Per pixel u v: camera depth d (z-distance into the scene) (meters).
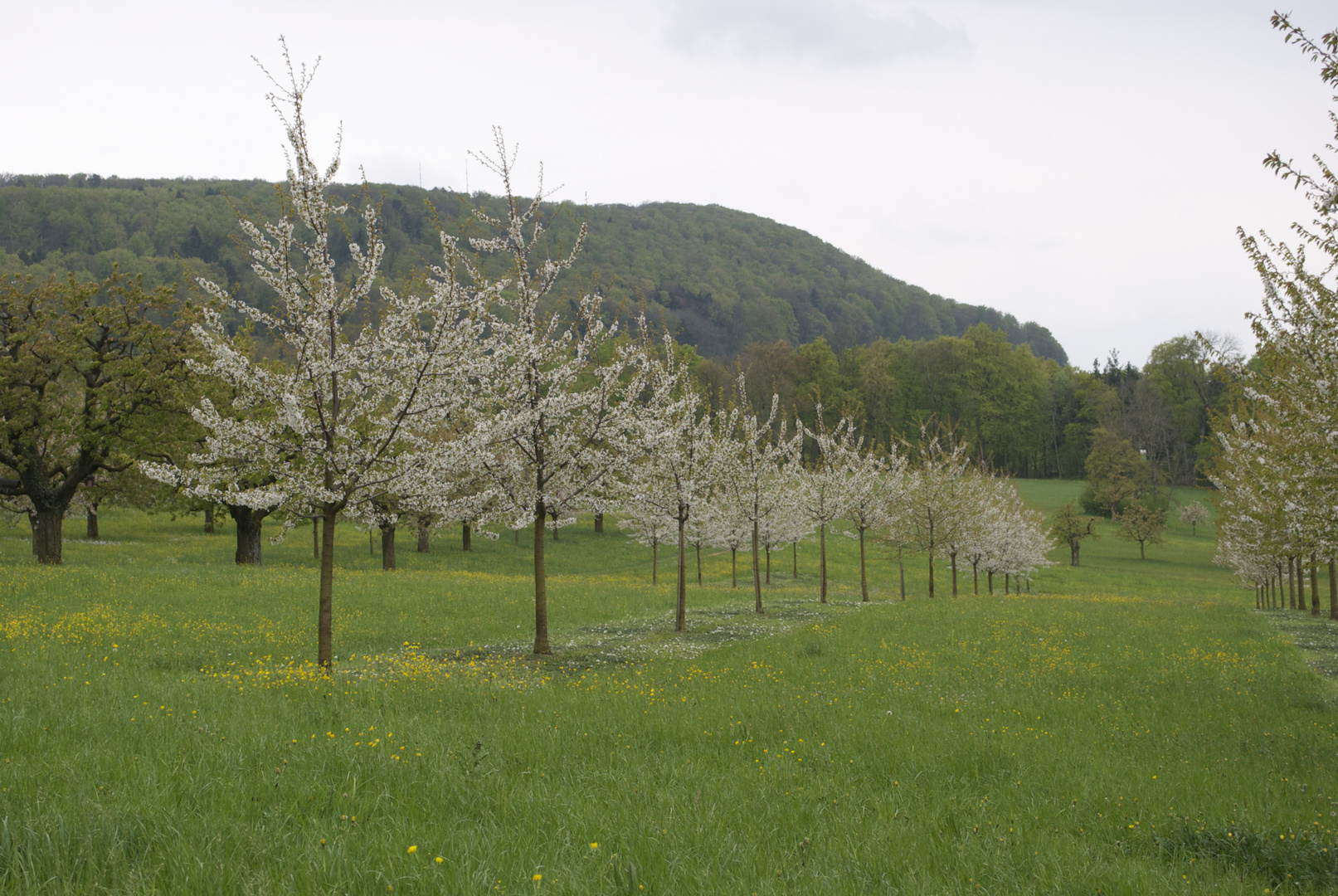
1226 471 30.69
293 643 19.45
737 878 5.48
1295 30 10.40
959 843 6.78
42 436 31.52
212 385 32.56
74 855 5.18
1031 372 111.88
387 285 16.58
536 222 19.42
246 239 14.99
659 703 12.52
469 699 11.94
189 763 7.45
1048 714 13.37
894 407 105.50
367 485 15.46
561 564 59.94
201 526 63.44
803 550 71.69
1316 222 11.78
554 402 18.53
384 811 6.53
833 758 9.78
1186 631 24.53
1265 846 7.20
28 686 10.65
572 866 5.49
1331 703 14.95
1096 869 6.30
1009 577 60.69
